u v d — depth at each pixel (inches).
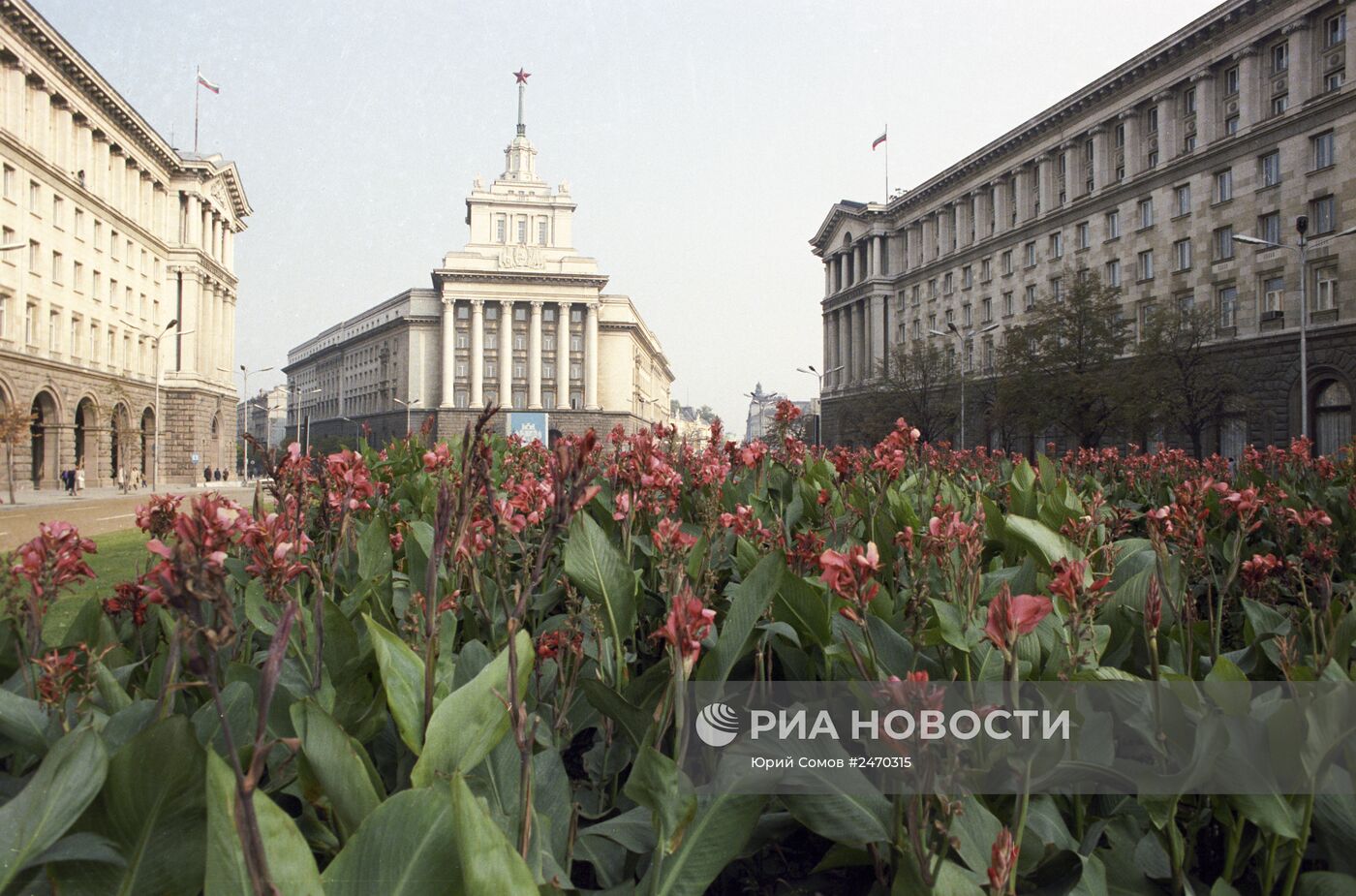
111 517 778.2
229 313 2554.1
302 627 77.7
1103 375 1334.9
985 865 60.0
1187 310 1328.7
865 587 70.1
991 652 79.7
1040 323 1429.6
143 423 2039.9
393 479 221.9
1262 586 119.1
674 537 97.3
